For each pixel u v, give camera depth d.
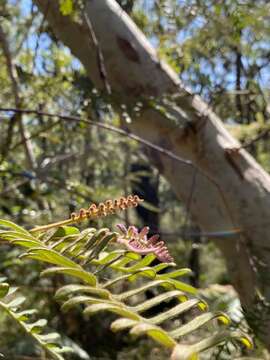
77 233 0.30
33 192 1.07
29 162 1.06
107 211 0.29
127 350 1.27
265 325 0.48
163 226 1.84
